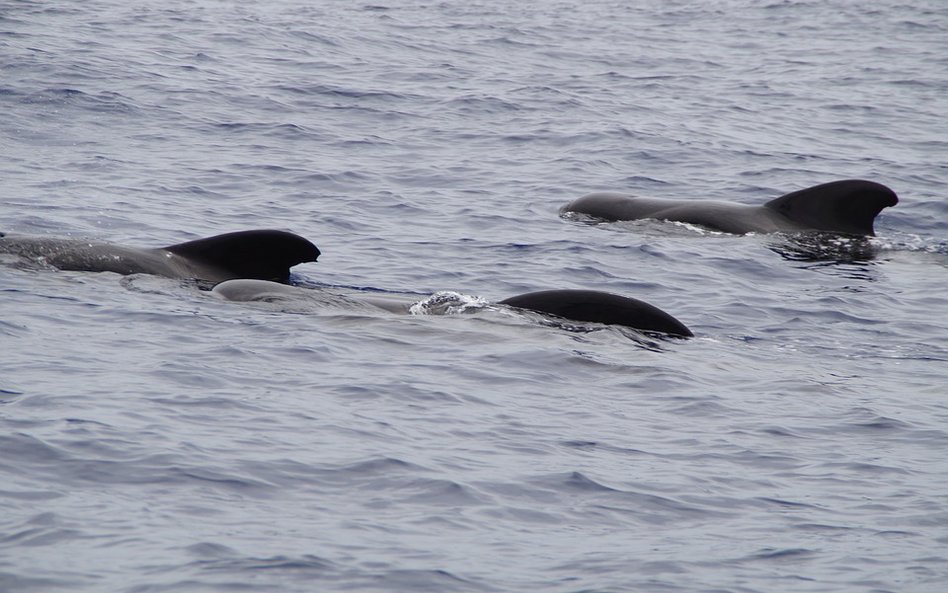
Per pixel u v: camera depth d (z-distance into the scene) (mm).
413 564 27328
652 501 32438
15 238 53594
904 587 27406
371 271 59156
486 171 85312
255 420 36000
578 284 59188
